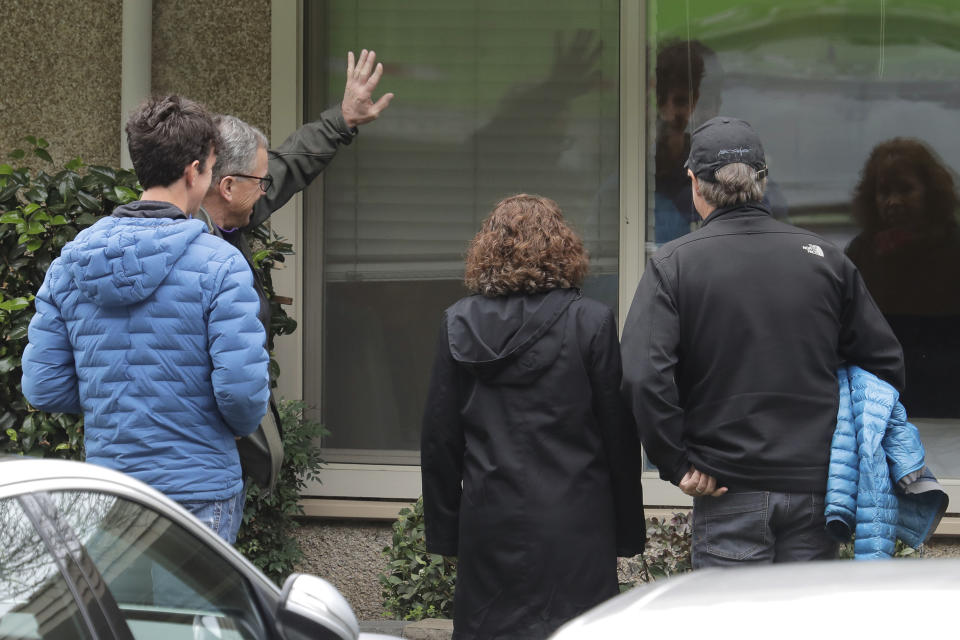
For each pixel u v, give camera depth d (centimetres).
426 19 2222
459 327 1277
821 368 1281
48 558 767
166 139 1202
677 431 1275
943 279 2105
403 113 2233
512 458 1248
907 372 2114
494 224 1292
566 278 1277
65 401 1246
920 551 2048
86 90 2206
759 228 1305
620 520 1307
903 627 662
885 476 1270
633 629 715
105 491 845
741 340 1270
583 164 2198
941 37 2094
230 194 1409
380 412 2247
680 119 2144
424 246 2238
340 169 2245
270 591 970
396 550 1964
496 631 1250
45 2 2202
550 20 2198
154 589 843
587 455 1263
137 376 1166
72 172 1877
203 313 1164
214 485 1192
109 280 1150
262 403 1190
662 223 2156
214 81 2219
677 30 2138
